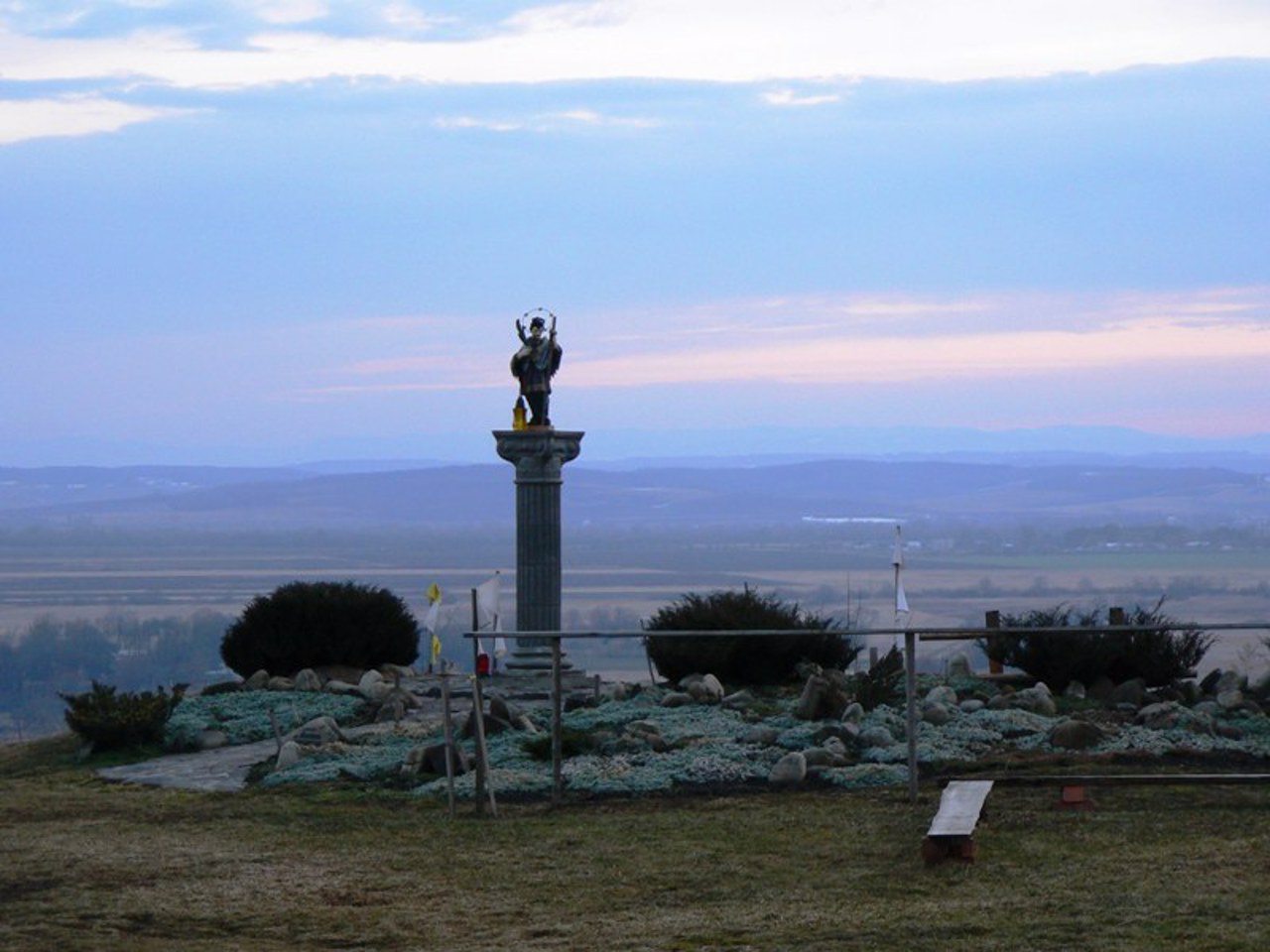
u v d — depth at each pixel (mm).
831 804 16469
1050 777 16641
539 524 28969
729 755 18734
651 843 15102
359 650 29234
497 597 18422
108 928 12469
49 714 102688
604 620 124938
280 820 16953
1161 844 13992
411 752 19641
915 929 11586
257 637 29047
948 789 15172
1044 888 12648
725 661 25547
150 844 15789
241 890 13695
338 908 13062
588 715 22484
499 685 27484
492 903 13125
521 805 17234
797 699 23344
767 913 12391
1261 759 18219
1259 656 25453
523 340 29203
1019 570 190625
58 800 19125
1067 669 23938
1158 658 23844
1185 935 11023
